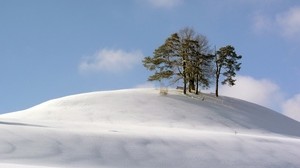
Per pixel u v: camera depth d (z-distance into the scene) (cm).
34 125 3281
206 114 5650
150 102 6000
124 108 5662
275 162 2662
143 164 2364
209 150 2720
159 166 2369
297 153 2911
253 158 2681
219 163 2525
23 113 5731
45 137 2569
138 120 5156
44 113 5481
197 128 4900
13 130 2666
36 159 2197
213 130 4844
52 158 2247
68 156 2312
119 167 2267
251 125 5484
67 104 5912
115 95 6384
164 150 2609
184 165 2433
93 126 3734
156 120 5197
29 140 2477
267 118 6162
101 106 5750
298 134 5653
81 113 5438
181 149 2670
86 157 2336
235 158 2636
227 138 3103
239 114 5962
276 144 3092
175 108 5788
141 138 2786
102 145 2552
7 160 2114
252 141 3088
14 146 2348
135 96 6325
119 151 2492
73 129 3048
